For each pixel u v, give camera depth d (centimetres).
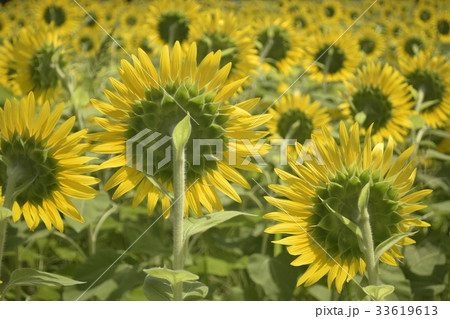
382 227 83
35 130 87
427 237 138
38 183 88
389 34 351
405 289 118
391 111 141
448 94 157
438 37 250
